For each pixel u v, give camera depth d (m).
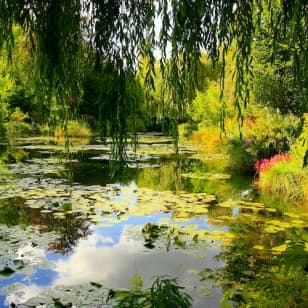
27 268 3.88
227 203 6.79
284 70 8.82
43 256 4.24
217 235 5.01
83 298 3.26
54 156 13.33
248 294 3.23
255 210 6.37
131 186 8.30
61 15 2.23
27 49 2.44
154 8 2.33
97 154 14.30
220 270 3.90
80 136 20.73
